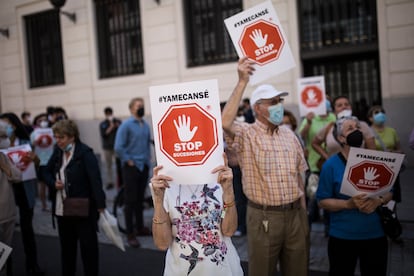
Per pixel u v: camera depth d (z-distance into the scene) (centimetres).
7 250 367
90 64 1269
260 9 320
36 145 712
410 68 876
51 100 1363
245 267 480
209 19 1097
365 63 979
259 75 321
